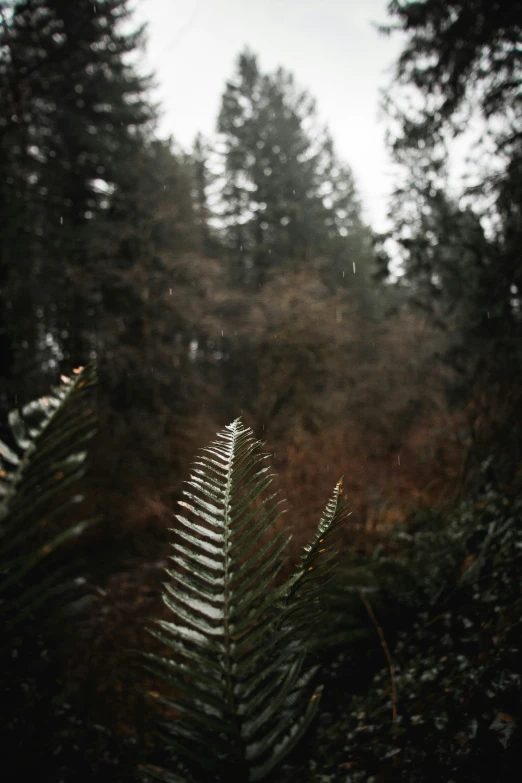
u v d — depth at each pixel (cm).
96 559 436
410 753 120
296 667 76
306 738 110
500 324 454
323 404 1041
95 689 178
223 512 80
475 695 127
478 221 480
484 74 511
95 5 484
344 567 241
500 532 219
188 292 1229
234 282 1730
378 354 1187
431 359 822
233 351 1309
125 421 961
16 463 74
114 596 315
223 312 1280
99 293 1171
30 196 848
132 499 630
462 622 185
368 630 193
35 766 80
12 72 496
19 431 80
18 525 63
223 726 71
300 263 1295
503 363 436
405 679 157
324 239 2298
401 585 223
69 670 177
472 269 505
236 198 2458
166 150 1444
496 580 193
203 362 1524
